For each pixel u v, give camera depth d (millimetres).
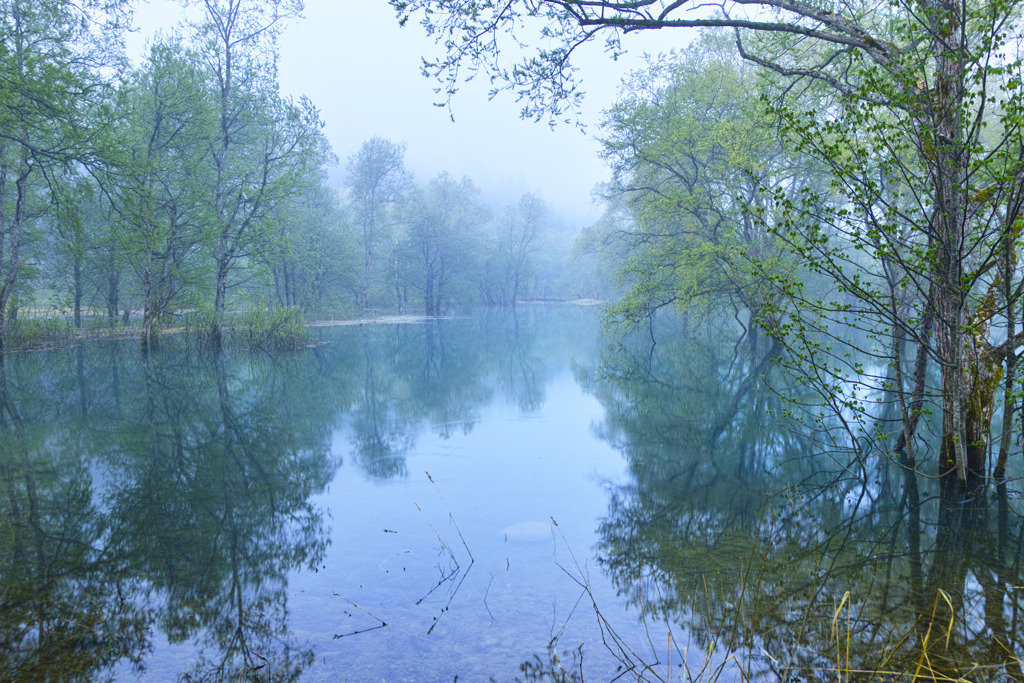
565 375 17578
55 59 16031
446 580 4727
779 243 15383
